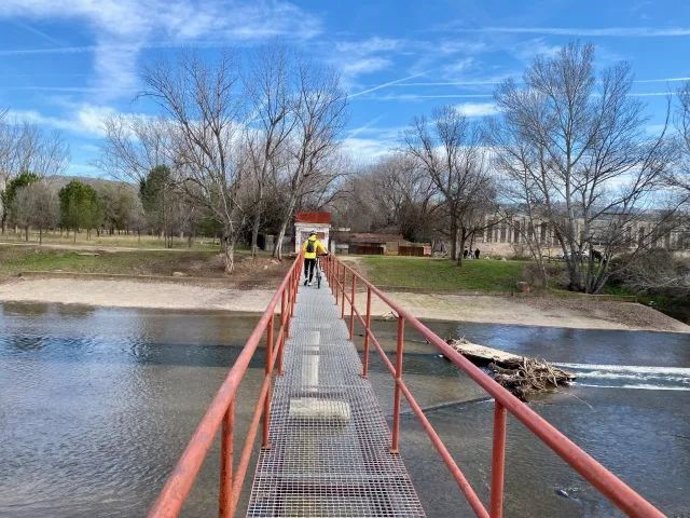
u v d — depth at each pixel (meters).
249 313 22.31
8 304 22.48
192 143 32.00
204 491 6.70
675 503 7.37
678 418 11.03
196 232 59.72
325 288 15.10
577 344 19.33
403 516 3.62
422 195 62.56
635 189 30.34
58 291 26.03
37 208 47.41
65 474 7.30
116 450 8.10
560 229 32.56
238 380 2.20
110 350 14.56
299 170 35.66
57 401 10.20
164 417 9.52
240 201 34.22
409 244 51.66
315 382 5.94
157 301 24.39
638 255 31.06
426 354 15.32
